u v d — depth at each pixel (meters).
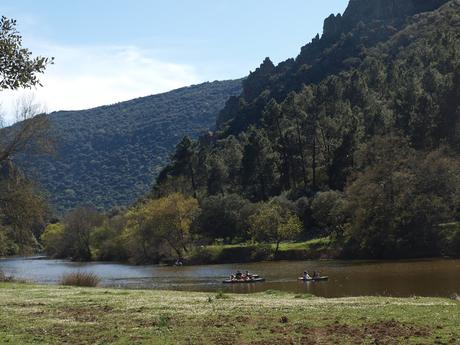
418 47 167.88
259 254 88.56
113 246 117.88
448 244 72.06
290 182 131.00
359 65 197.12
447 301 22.64
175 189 124.81
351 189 80.12
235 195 111.25
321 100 139.25
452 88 95.75
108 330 15.57
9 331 15.72
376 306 19.84
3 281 43.47
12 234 55.72
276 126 136.88
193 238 106.25
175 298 25.30
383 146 83.62
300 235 99.56
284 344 13.02
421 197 75.25
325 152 122.94
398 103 112.69
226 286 49.62
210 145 188.38
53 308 21.05
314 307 19.91
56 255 135.00
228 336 14.16
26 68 11.62
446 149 83.88
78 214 126.38
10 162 55.09
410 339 13.16
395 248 75.62
